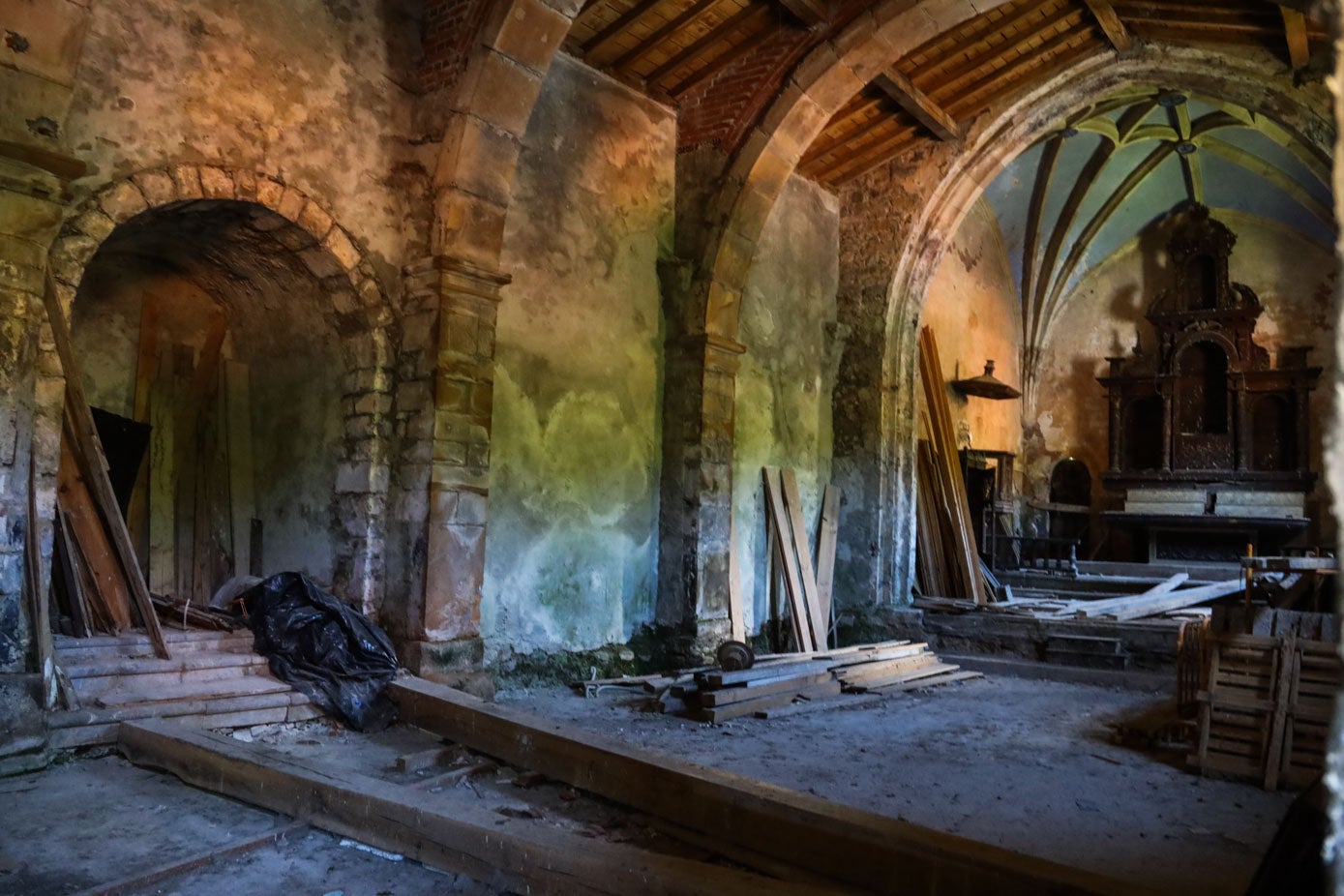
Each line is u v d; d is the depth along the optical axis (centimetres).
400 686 567
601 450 802
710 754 555
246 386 752
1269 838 432
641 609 839
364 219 653
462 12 664
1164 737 612
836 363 1085
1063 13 859
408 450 659
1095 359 1745
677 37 807
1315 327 1580
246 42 593
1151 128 1425
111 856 350
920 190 1044
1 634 448
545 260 761
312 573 695
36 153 469
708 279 845
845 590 1057
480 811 360
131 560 553
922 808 460
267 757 425
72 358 523
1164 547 1628
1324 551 1298
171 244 670
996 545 1476
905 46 795
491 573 711
